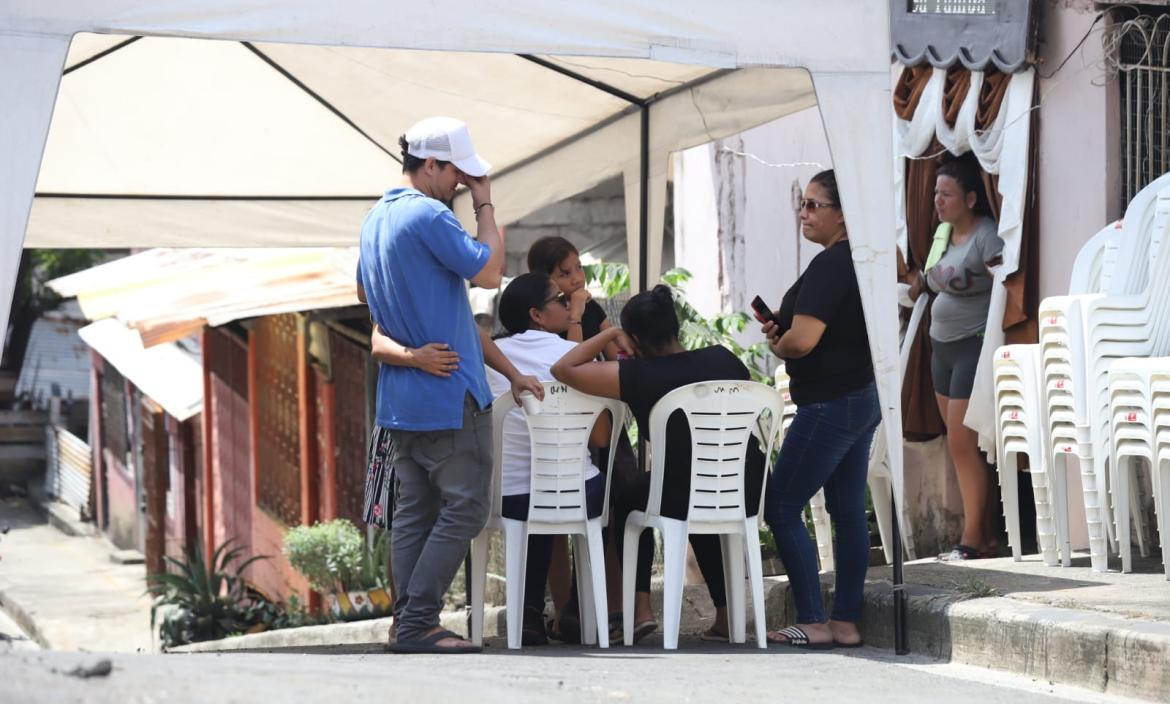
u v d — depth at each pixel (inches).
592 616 416.5
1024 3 491.2
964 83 514.0
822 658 372.8
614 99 546.6
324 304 750.5
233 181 654.5
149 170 634.8
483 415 367.6
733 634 414.0
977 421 481.7
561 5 365.7
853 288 386.9
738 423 396.2
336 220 684.7
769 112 479.8
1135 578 408.8
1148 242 432.5
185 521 1368.1
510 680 283.3
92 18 337.4
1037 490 442.0
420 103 573.9
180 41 529.3
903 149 537.3
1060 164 487.5
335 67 544.7
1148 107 479.5
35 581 1295.5
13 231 330.6
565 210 890.1
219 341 1267.2
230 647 728.3
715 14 376.2
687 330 613.6
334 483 956.6
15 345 2003.0
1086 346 421.7
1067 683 336.2
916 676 339.0
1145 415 400.2
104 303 851.4
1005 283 489.4
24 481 1948.8
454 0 358.6
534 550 426.0
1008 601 378.3
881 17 386.6
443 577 366.3
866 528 406.3
